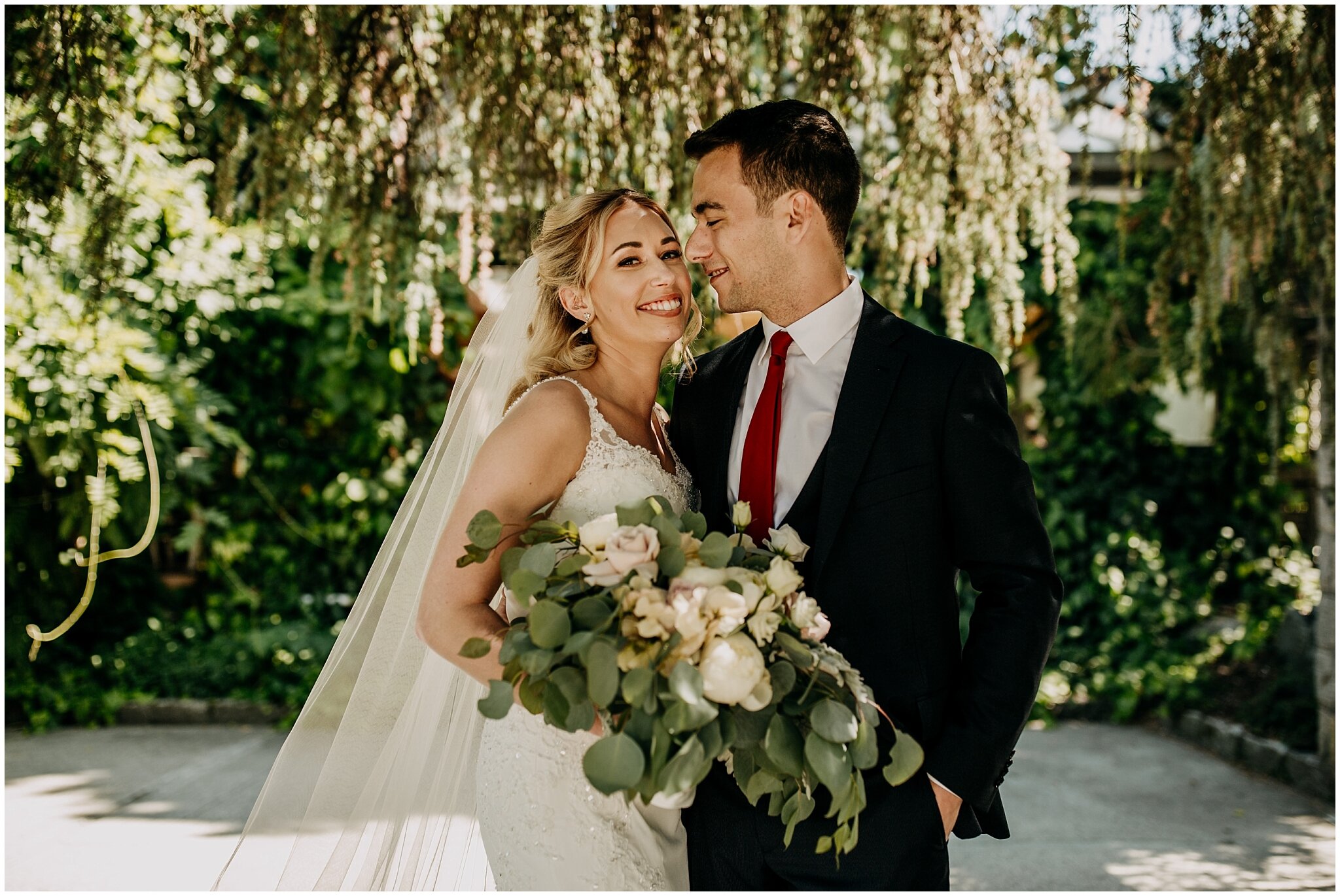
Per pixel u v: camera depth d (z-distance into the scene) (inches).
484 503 69.6
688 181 126.1
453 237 203.2
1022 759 197.2
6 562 223.9
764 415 77.6
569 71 124.3
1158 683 224.1
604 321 78.6
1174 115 141.5
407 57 125.3
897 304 133.4
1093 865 144.7
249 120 145.3
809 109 77.2
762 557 64.1
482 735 79.0
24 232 131.0
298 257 238.8
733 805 72.1
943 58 121.7
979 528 71.6
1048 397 257.6
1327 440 174.9
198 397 230.8
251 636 230.5
